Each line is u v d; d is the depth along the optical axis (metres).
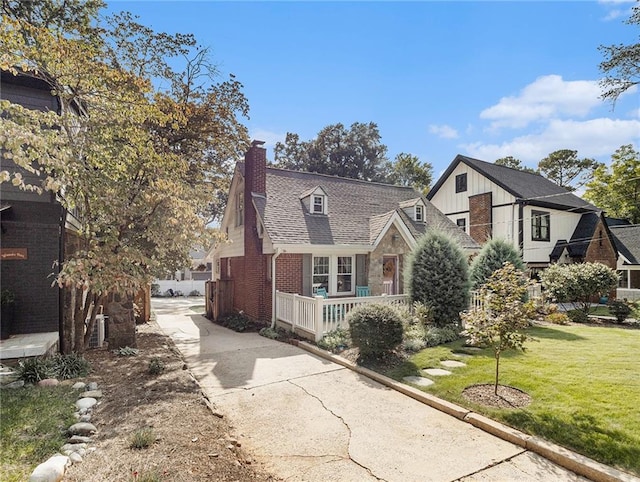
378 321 6.90
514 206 18.38
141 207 6.82
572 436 3.82
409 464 3.55
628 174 27.62
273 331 10.58
